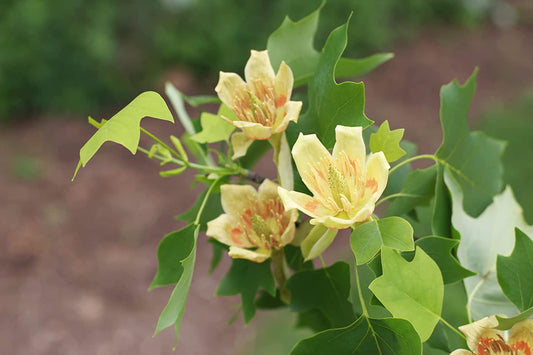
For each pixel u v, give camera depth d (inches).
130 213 245.9
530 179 218.1
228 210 41.1
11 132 294.7
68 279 213.5
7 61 299.0
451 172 44.2
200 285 211.8
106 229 237.9
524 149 241.1
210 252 225.3
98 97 317.4
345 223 32.7
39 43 302.2
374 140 37.1
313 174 35.1
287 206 33.3
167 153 43.9
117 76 324.2
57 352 184.1
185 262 35.7
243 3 344.8
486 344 32.3
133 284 212.4
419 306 32.8
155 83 331.3
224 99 41.1
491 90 322.7
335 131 36.1
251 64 41.0
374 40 357.4
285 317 184.1
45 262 219.8
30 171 264.1
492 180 46.8
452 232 40.4
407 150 49.5
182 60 340.5
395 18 388.8
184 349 185.8
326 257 199.6
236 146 41.8
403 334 33.1
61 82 307.3
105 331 192.2
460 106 44.4
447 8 407.2
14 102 301.3
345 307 42.2
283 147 40.6
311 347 34.7
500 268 35.0
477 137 46.3
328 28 343.0
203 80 340.8
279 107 40.4
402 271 32.6
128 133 33.8
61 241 229.8
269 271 44.2
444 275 36.6
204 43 335.3
